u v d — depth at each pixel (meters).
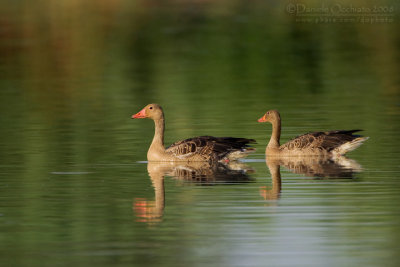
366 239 13.83
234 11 56.28
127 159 21.16
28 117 27.81
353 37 47.00
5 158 21.08
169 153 21.11
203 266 12.73
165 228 14.67
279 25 50.50
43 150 22.19
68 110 29.23
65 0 60.31
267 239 13.95
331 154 21.36
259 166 20.52
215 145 21.41
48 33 48.84
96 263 12.90
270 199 16.58
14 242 14.02
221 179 18.80
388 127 24.56
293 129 24.81
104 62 41.47
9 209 16.09
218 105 29.91
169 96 32.22
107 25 51.41
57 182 18.44
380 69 37.88
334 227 14.52
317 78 36.03
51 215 15.64
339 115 26.97
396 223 14.66
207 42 46.03
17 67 40.31
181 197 16.92
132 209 16.00
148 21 52.84
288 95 31.83
